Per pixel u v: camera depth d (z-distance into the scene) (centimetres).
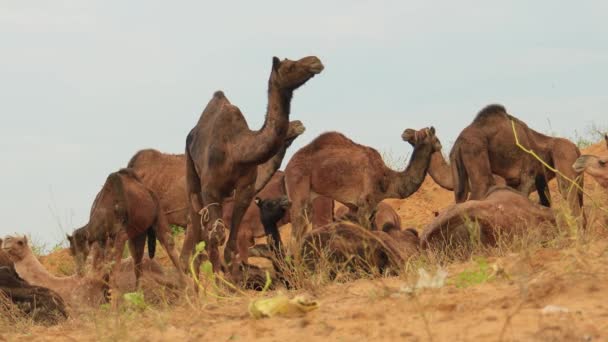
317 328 2291
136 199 4612
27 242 4409
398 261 3647
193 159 4509
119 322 2794
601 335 1909
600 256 2808
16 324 3478
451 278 2914
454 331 2070
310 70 4062
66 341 2678
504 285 2598
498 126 5459
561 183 5325
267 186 5975
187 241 5416
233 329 2438
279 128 4141
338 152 5578
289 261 3503
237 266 4191
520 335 1952
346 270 3741
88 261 4341
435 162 5972
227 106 4394
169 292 4138
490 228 3891
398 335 2103
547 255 2995
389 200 7050
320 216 5825
